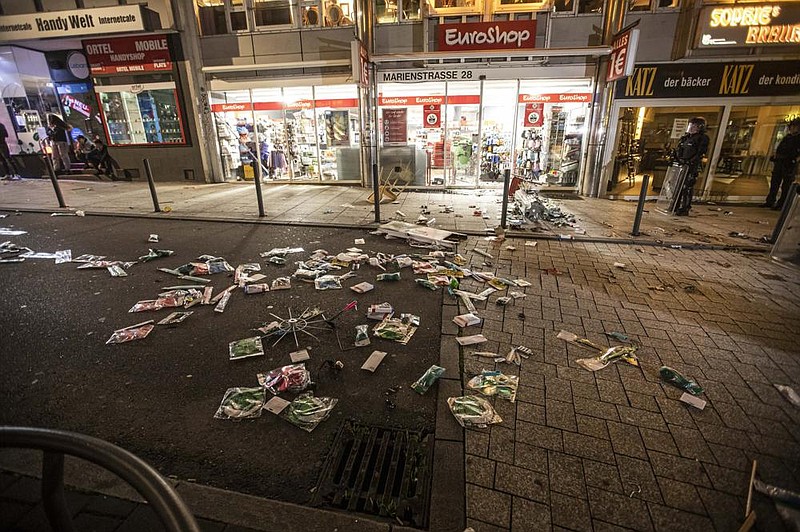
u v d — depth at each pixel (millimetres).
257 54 11406
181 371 3123
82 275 5113
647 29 9445
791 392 2834
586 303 4348
